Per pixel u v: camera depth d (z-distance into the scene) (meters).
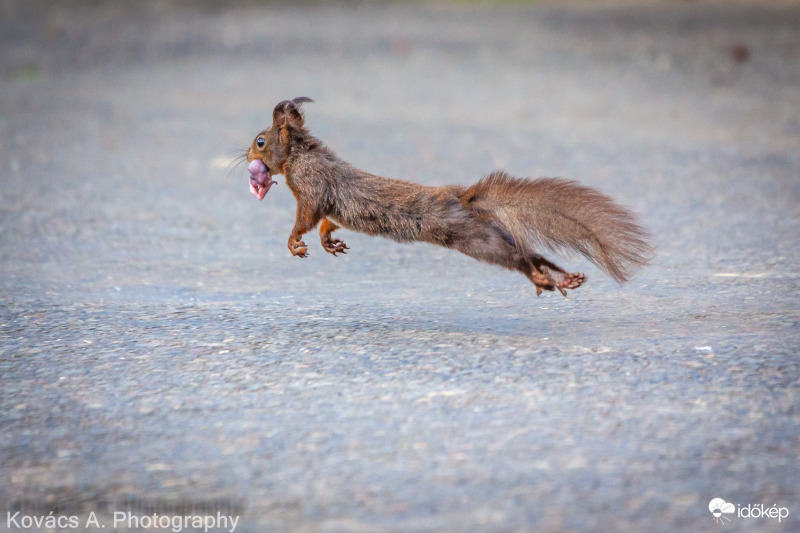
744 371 10.92
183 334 12.92
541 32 64.00
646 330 12.82
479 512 7.86
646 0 86.50
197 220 21.61
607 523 7.65
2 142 31.91
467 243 12.55
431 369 11.26
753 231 19.34
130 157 29.45
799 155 27.61
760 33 58.19
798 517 7.70
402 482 8.38
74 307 14.52
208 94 42.66
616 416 9.70
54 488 8.50
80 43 60.44
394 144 31.05
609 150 29.48
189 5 84.62
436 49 57.22
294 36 63.56
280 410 10.07
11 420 9.93
